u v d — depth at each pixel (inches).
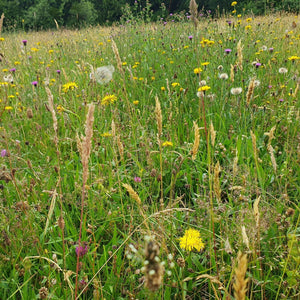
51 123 137.0
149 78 187.6
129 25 328.8
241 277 27.7
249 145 109.4
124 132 124.5
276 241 68.4
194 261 66.2
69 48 263.7
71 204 89.0
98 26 461.1
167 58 219.0
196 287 64.7
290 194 89.7
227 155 107.9
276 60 179.9
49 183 92.3
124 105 150.2
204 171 103.7
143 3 1197.7
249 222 68.8
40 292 52.7
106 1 1190.3
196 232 63.1
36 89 156.5
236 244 66.1
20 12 1021.8
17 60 229.9
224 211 73.0
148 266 27.4
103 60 223.1
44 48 295.9
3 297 59.8
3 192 87.5
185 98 147.6
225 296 54.0
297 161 92.8
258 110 129.6
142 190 89.4
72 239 76.0
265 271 66.6
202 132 124.1
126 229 78.6
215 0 743.1
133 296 57.0
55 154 114.5
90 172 97.0
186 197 98.7
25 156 110.3
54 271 61.1
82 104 141.7
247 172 90.5
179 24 314.0
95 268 66.7
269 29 252.4
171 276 62.7
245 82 152.5
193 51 204.7
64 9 1103.0
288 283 58.7
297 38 218.4
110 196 88.4
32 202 80.7
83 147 40.3
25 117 136.4
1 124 129.3
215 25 259.3
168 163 104.5
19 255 66.2
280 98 135.9
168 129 118.9
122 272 64.9
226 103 142.0
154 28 307.7
